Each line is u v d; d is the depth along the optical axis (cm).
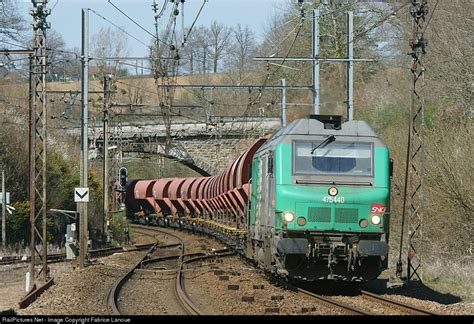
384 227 6281
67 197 15225
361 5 16638
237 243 10988
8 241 13325
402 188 10906
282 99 12188
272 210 6531
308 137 6372
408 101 14038
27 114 15225
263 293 6388
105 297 6500
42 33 8269
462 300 6209
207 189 15300
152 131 19688
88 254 10212
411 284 7331
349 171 6316
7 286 7681
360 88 16888
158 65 10919
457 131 10562
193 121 19862
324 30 17062
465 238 9562
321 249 6172
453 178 9556
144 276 8581
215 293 6575
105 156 14625
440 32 12412
